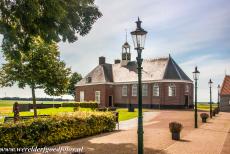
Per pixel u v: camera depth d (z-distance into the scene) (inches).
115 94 2364.7
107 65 2504.9
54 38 544.4
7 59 880.9
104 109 1299.2
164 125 928.9
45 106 2233.0
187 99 2092.8
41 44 871.1
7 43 515.5
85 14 599.2
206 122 1068.5
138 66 390.0
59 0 504.4
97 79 2399.1
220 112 1979.6
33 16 468.8
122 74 2359.7
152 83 2103.8
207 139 631.2
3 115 1279.5
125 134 694.5
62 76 944.9
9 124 460.1
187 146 539.8
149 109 1957.4
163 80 2026.3
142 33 389.1
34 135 495.2
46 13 490.0
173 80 2014.0
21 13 480.7
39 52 895.7
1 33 496.4
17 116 740.0
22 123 480.1
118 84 2337.6
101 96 2343.8
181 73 2111.2
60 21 541.6
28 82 929.5
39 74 906.1
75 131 609.0
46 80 924.0
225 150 505.4
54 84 936.3
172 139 623.2
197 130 806.5
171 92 2023.9
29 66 904.3
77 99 2581.2
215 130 811.4
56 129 547.5
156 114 1449.3
